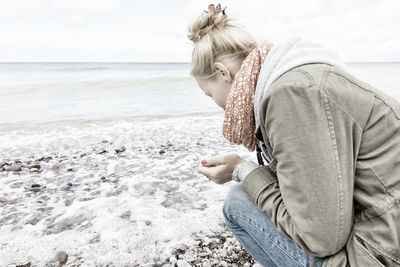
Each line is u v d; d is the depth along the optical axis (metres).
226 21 1.21
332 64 0.94
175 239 2.16
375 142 0.86
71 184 3.22
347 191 0.83
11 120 7.00
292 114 0.85
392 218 0.82
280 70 0.94
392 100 0.93
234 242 2.16
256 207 1.26
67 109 8.70
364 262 0.84
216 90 1.29
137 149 4.67
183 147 4.80
